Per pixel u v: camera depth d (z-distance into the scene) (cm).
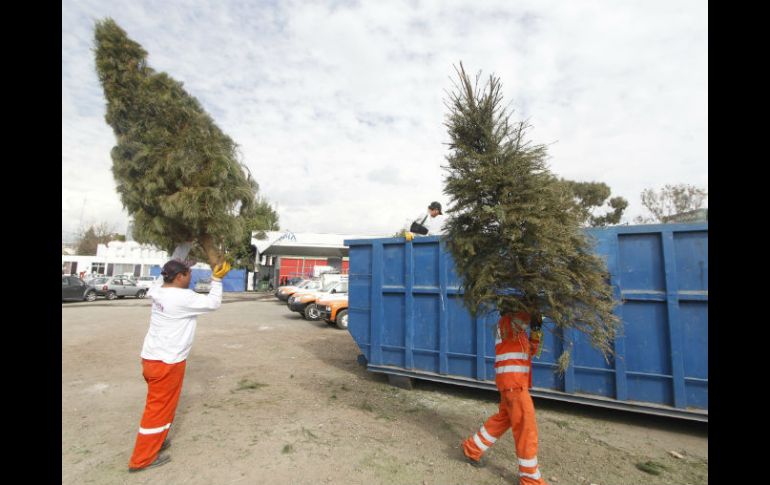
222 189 444
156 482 338
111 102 439
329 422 478
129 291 2603
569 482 351
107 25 444
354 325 665
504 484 343
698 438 448
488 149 381
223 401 553
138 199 431
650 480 356
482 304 391
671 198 2417
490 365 541
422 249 602
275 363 789
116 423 473
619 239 482
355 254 676
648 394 460
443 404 554
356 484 337
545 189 361
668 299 452
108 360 800
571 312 360
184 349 378
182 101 456
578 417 510
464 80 392
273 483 337
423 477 351
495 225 373
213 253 443
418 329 598
